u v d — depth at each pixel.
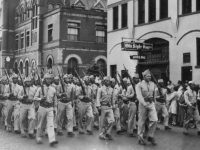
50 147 9.45
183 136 11.41
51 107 10.00
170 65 19.42
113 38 24.53
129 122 11.44
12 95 12.37
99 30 36.59
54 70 34.38
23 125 11.23
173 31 19.27
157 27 20.45
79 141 10.41
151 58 21.23
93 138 10.98
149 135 9.90
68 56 34.06
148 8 21.36
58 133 11.62
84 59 35.09
